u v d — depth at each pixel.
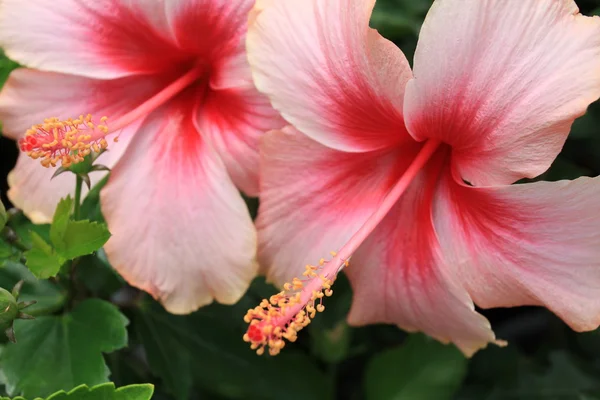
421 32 0.39
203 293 0.43
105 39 0.44
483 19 0.39
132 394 0.39
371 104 0.42
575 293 0.40
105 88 0.45
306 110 0.42
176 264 0.43
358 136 0.43
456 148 0.41
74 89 0.44
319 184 0.43
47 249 0.41
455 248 0.42
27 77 0.44
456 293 0.42
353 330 0.52
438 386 0.49
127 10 0.43
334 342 0.49
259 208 0.43
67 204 0.41
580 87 0.38
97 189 0.44
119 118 0.44
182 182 0.43
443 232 0.43
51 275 0.41
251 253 0.43
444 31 0.39
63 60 0.44
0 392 0.45
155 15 0.43
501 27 0.39
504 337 0.55
